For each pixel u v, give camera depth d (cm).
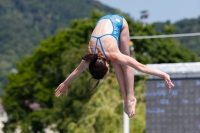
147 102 3234
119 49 1467
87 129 5025
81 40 7150
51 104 7312
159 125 3206
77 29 7206
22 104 7544
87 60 1388
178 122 3172
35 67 7444
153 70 1400
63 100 5678
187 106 3161
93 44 1395
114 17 1436
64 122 5644
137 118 4509
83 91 5503
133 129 4506
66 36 7325
